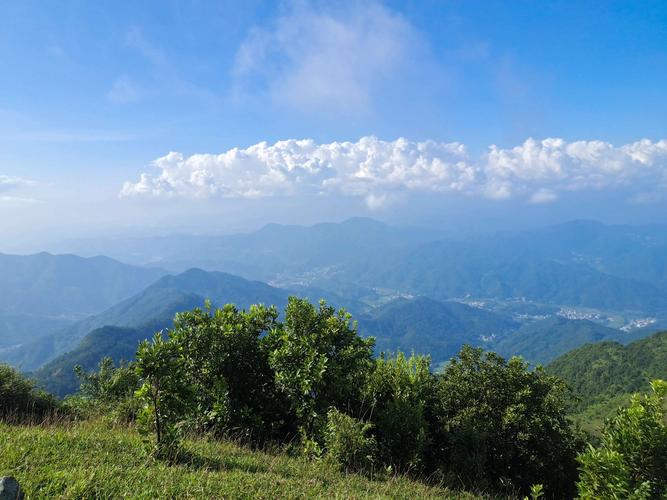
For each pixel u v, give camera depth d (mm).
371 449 9047
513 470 10766
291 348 9898
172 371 7168
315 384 9695
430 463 10695
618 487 5703
